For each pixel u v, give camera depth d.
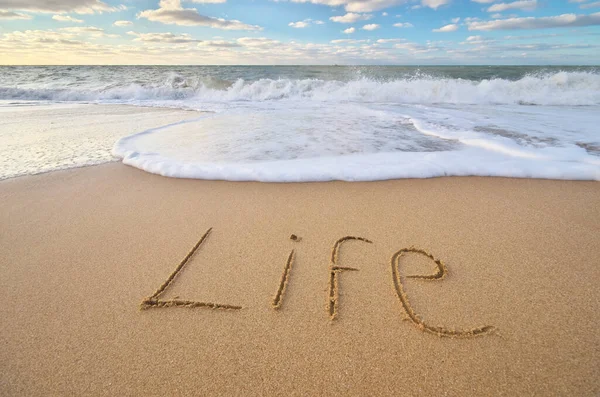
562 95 10.53
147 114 8.52
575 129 5.74
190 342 1.71
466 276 2.18
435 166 3.97
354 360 1.60
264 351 1.65
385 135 5.57
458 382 1.48
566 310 1.88
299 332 1.76
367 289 2.08
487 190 3.51
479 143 4.90
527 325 1.78
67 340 1.73
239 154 4.61
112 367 1.57
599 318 1.81
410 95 11.20
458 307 1.92
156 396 1.43
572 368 1.52
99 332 1.78
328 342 1.70
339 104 10.12
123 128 6.56
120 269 2.30
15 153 4.90
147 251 2.51
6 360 1.62
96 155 4.82
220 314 1.89
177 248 2.54
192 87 14.19
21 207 3.24
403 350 1.64
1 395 1.44
